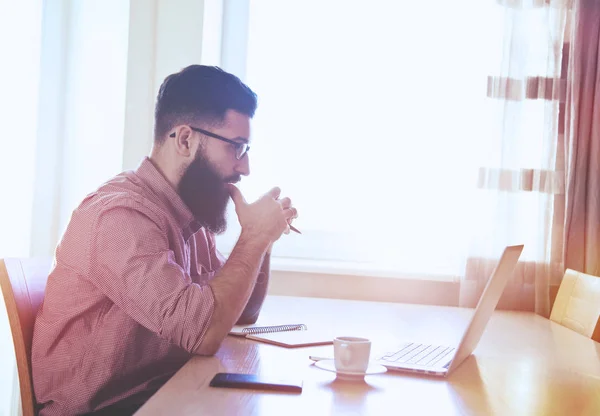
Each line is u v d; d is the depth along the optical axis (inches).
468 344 51.8
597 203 99.3
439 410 39.5
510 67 100.6
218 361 49.8
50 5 103.5
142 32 100.8
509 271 53.9
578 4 100.0
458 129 109.2
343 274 104.0
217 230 61.3
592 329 76.0
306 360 51.6
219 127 58.3
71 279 52.6
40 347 53.2
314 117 111.4
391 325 72.4
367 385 44.5
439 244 109.3
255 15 112.7
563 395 44.9
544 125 100.6
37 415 54.0
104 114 103.3
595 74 100.1
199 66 59.2
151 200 57.7
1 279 52.7
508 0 100.9
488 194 100.6
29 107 100.7
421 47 110.1
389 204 110.6
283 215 58.0
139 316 51.0
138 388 55.5
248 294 54.3
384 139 110.5
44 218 103.8
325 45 111.4
